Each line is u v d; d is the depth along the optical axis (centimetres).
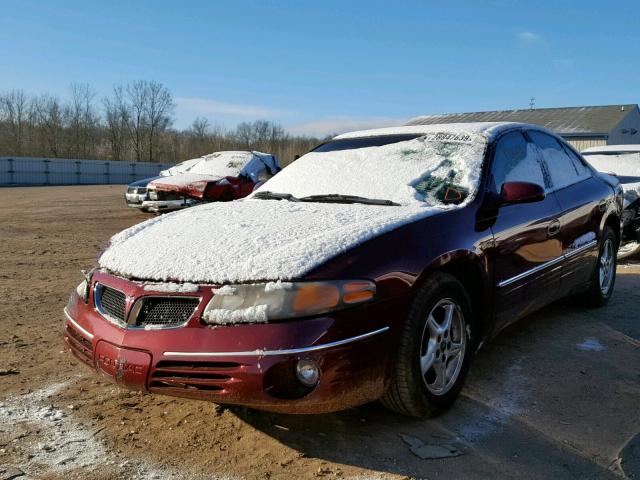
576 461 255
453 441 272
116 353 258
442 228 300
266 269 251
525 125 421
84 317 285
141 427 284
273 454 259
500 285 332
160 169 4544
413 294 272
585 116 3531
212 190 1076
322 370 239
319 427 285
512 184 335
